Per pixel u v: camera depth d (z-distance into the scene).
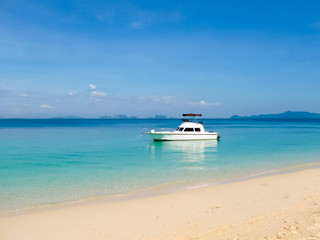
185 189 12.70
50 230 7.71
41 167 19.03
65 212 9.32
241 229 7.39
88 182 14.32
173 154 25.88
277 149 29.55
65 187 13.23
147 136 50.03
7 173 16.77
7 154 25.80
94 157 23.92
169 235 7.20
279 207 9.37
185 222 8.15
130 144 35.38
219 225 7.80
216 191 11.84
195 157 23.88
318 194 10.98
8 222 8.40
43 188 13.05
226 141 38.91
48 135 53.44
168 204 10.04
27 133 60.09
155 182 14.30
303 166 19.09
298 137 47.22
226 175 16.11
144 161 21.64
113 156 24.64
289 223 7.61
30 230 7.73
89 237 7.20
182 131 37.28
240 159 22.61
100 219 8.55
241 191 11.72
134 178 15.33
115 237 7.17
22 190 12.67
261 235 6.83
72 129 80.44
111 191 12.46
